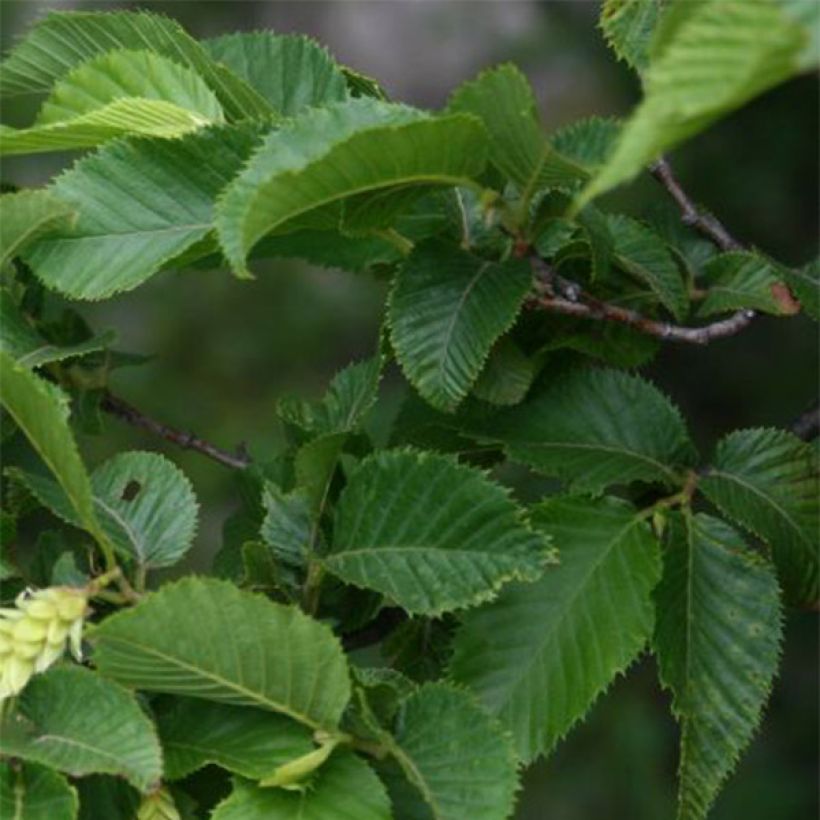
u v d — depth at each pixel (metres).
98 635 1.59
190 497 1.68
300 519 1.68
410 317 1.68
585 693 1.67
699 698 1.68
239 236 1.62
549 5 3.61
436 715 1.62
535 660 1.67
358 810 1.61
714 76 1.46
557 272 1.73
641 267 1.75
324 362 3.60
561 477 1.71
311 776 1.61
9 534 1.69
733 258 1.77
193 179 1.69
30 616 1.62
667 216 1.81
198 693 1.61
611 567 1.68
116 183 1.69
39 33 1.74
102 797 1.64
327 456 1.67
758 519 1.70
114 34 1.73
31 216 1.68
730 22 1.46
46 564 1.70
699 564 1.69
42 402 1.61
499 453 1.76
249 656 1.60
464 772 1.61
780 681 3.43
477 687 1.67
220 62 1.74
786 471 1.72
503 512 1.66
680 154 3.37
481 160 1.65
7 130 1.69
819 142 3.35
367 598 1.70
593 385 1.73
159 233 1.69
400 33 4.13
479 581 1.65
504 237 1.70
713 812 3.32
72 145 1.71
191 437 1.82
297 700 1.61
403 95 4.11
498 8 3.95
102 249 1.69
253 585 1.67
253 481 1.77
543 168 1.65
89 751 1.60
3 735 1.60
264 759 1.61
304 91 1.74
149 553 1.67
